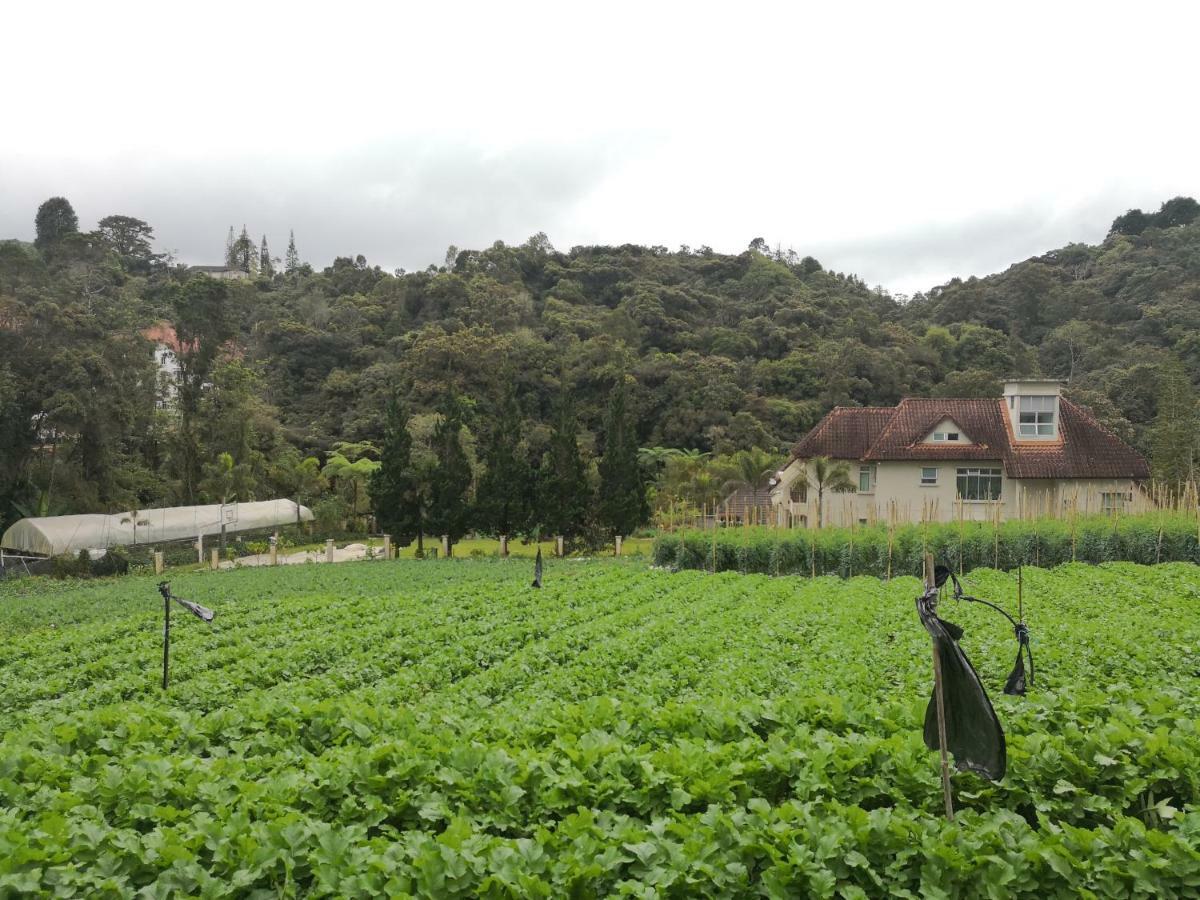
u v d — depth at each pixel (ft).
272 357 268.00
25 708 46.85
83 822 22.41
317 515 201.87
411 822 24.23
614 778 24.99
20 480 162.40
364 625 67.97
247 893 20.31
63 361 155.12
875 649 48.29
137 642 63.16
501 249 353.10
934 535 104.01
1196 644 46.83
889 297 370.73
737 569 112.78
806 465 159.12
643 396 253.65
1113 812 23.61
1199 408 194.70
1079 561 98.99
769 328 292.40
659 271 352.69
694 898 19.79
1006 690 29.63
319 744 32.32
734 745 27.12
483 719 33.27
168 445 196.75
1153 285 295.89
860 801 24.59
